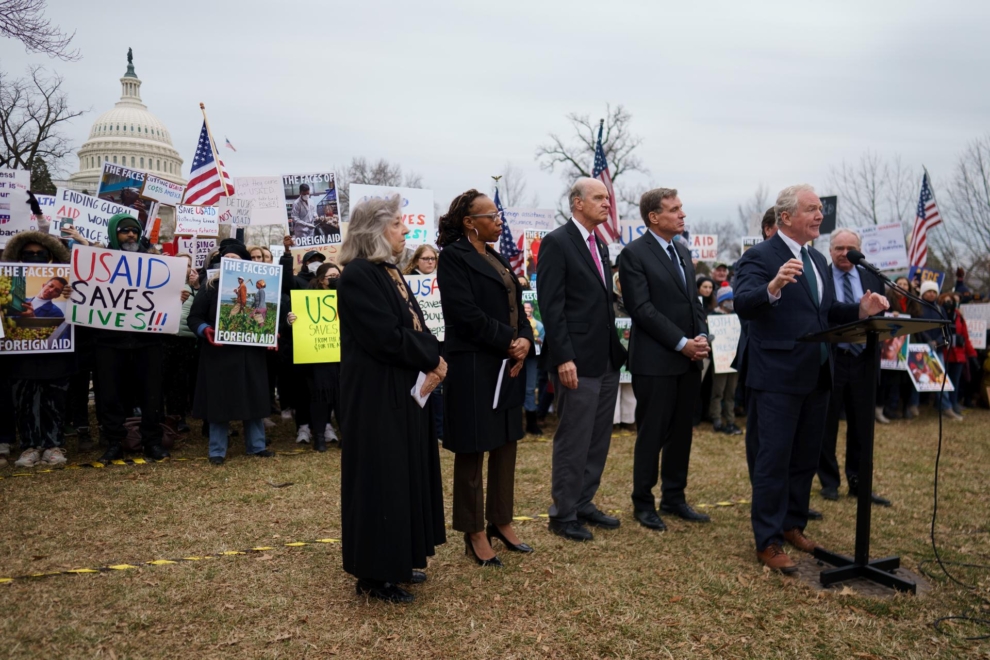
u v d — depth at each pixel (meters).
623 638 3.17
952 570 4.10
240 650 2.99
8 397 6.27
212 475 5.86
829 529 4.83
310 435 7.42
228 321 6.27
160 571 3.78
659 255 4.79
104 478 5.69
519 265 9.04
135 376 6.39
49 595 3.45
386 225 3.47
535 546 4.34
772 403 4.08
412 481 3.44
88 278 5.98
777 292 3.79
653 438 4.77
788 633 3.27
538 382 8.26
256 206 8.26
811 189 4.08
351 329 3.36
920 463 6.78
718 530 4.74
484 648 3.05
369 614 3.34
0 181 6.38
